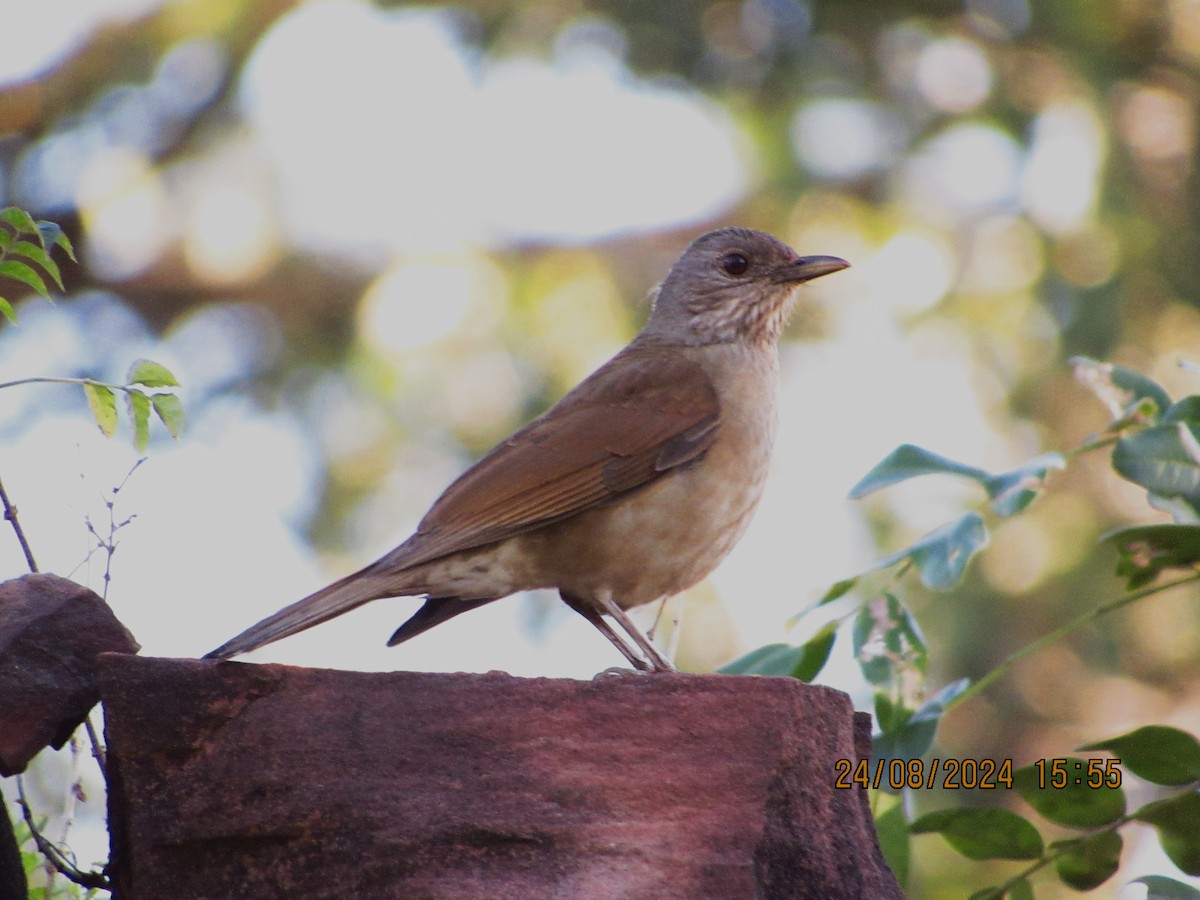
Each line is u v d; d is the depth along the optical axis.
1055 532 14.55
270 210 17.45
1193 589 14.23
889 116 16.30
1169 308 14.95
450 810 5.56
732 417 8.62
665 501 8.27
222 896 5.50
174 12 17.16
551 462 8.05
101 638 6.06
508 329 16.58
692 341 9.35
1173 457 7.35
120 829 5.72
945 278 15.68
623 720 5.74
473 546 7.80
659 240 17.11
